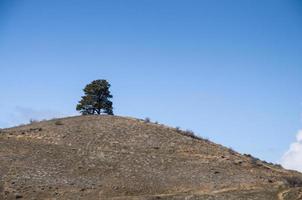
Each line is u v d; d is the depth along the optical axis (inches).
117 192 3142.2
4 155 3452.3
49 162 3422.7
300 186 3331.7
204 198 3004.4
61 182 3193.9
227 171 3501.5
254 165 3668.8
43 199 3006.9
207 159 3668.8
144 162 3538.4
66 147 3686.0
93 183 3221.0
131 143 3826.3
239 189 3240.7
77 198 3041.3
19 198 3004.4
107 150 3676.2
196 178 3358.8
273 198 3041.3
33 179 3191.4
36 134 3890.3
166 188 3225.9
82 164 3437.5
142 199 2987.2
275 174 3577.8
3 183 3117.6
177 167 3506.4
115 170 3400.6
